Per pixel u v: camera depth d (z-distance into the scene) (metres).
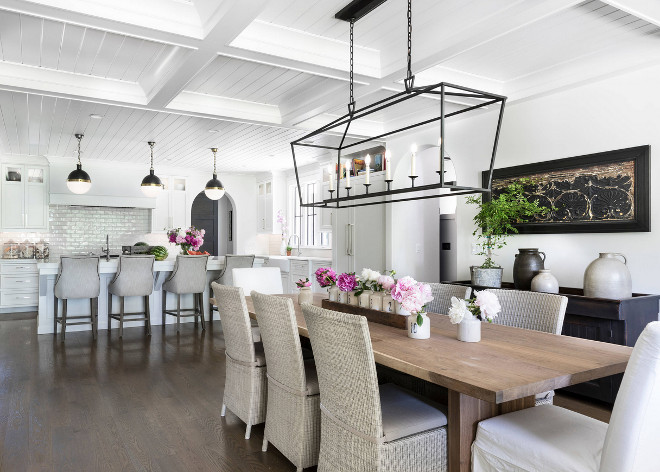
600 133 3.69
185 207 8.74
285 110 4.90
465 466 1.84
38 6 2.56
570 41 3.35
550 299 2.53
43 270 5.52
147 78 4.06
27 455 2.48
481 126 4.63
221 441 2.69
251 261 6.28
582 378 1.67
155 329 5.92
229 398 2.95
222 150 6.88
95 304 5.34
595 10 2.90
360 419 1.82
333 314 1.82
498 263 4.49
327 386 2.00
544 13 2.66
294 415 2.31
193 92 4.50
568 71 3.76
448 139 4.99
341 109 4.67
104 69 3.90
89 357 4.53
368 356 1.72
